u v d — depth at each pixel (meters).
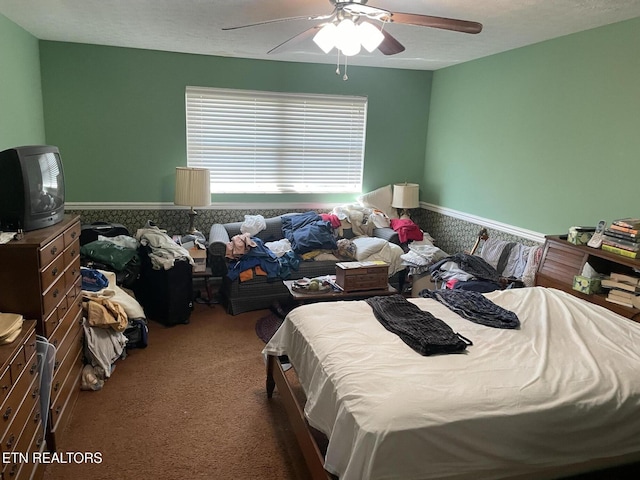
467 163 4.62
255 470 2.21
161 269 3.73
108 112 4.38
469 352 2.08
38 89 4.04
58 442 2.29
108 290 3.16
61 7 2.95
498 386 1.77
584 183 3.29
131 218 4.63
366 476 1.50
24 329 1.90
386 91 5.11
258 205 4.95
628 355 2.08
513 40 3.57
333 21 2.35
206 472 2.18
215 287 4.74
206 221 4.84
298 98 4.91
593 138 3.20
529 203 3.82
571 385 1.81
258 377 3.07
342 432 1.67
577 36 3.28
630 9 2.70
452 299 2.75
